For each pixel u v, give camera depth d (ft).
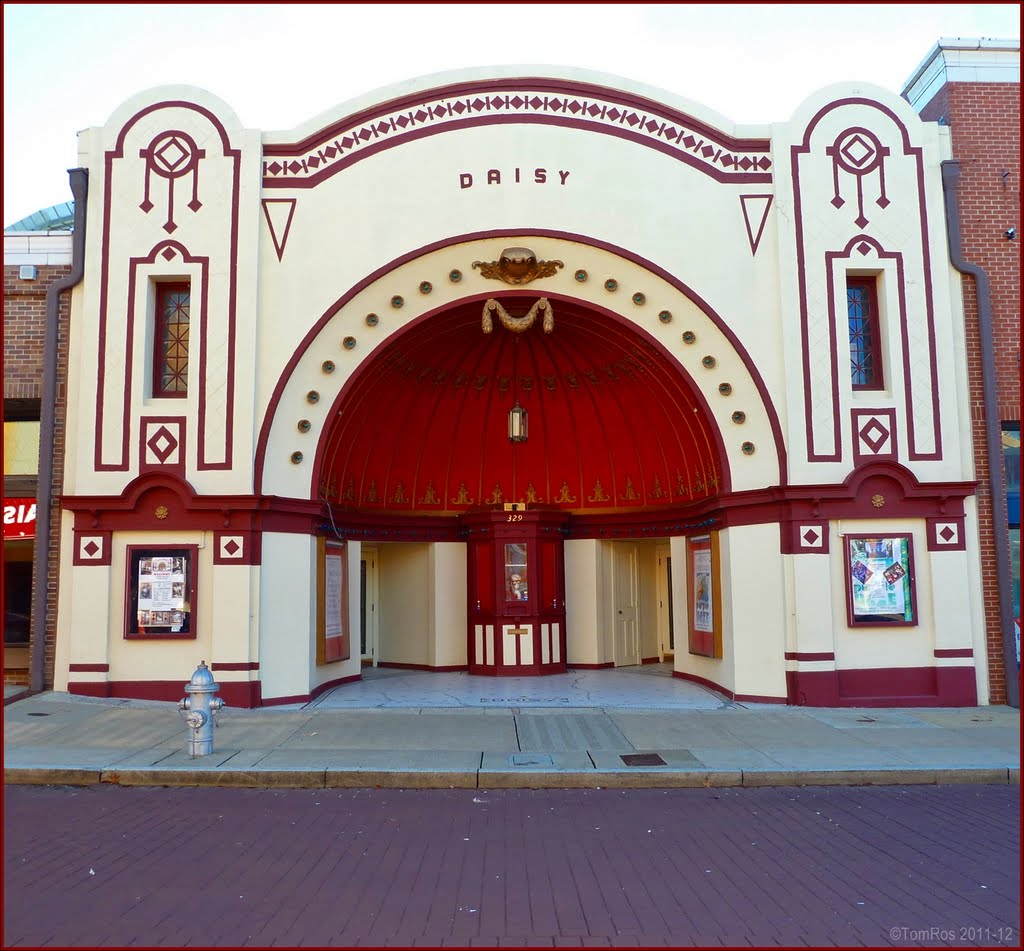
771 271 45.39
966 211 46.78
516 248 44.57
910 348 44.96
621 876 20.66
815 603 43.16
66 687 43.09
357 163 45.44
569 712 42.06
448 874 20.81
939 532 43.98
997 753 33.19
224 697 42.11
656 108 45.88
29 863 21.49
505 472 59.98
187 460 43.52
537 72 45.68
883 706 42.91
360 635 54.34
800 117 45.93
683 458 52.90
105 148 45.21
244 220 44.75
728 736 36.40
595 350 53.01
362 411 51.03
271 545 44.04
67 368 45.06
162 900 18.93
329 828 24.94
